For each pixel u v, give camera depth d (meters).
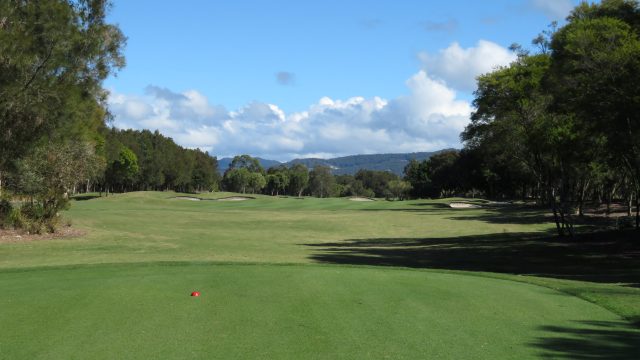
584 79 19.45
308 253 26.73
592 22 20.34
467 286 10.91
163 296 9.29
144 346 6.39
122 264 14.34
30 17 20.02
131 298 9.10
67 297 9.15
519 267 21.83
